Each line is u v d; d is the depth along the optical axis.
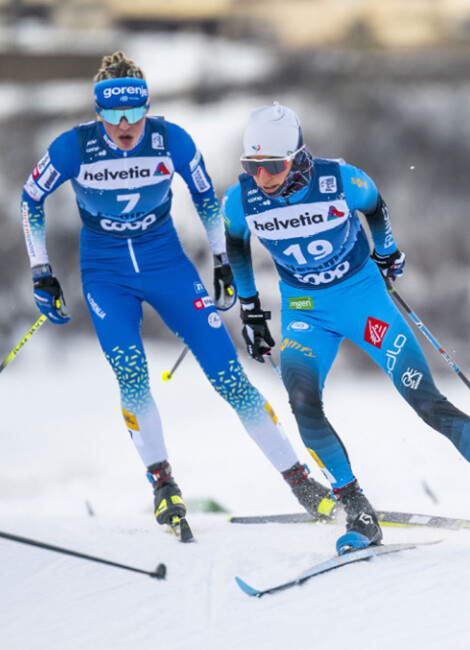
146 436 13.51
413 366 11.88
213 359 13.43
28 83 91.31
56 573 11.59
